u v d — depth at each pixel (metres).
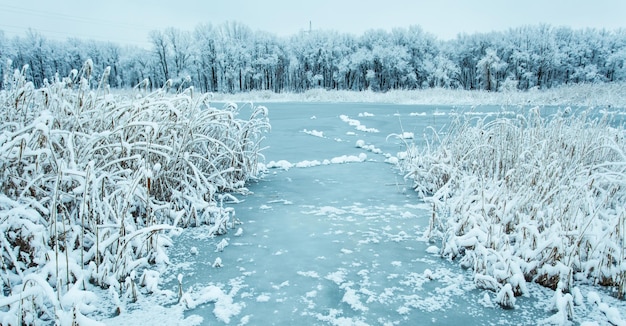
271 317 2.46
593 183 3.69
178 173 4.79
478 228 3.28
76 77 4.70
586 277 2.95
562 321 2.36
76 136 4.06
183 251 3.56
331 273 3.08
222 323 2.40
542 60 48.69
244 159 5.96
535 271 2.96
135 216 4.14
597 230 3.04
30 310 2.30
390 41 57.56
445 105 25.52
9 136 3.08
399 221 4.34
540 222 3.36
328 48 55.66
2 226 2.83
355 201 5.11
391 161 7.80
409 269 3.16
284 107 24.69
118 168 4.24
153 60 54.03
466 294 2.76
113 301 2.66
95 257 3.06
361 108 23.33
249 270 3.15
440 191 4.14
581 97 16.94
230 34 58.62
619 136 5.64
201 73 54.59
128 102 4.93
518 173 4.26
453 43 58.91
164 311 2.54
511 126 5.60
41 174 3.36
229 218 4.46
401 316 2.47
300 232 4.00
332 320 2.42
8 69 4.42
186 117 5.30
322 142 10.54
